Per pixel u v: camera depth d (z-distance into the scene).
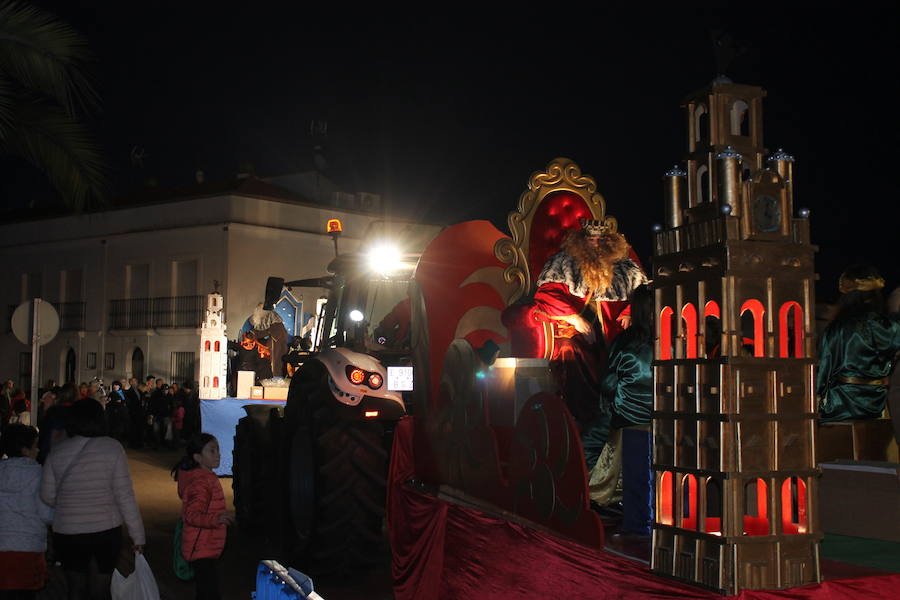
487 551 4.15
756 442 2.49
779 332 2.54
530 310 4.91
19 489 5.73
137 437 21.59
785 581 2.47
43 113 10.04
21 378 38.38
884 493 2.92
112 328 34.69
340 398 6.97
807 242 2.58
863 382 3.77
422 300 5.30
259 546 8.80
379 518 7.05
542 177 5.87
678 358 2.66
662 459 2.73
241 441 9.73
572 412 4.70
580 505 3.30
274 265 32.25
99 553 5.58
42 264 37.75
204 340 13.44
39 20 9.40
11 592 5.71
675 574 2.64
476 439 4.45
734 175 2.53
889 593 2.54
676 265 2.71
